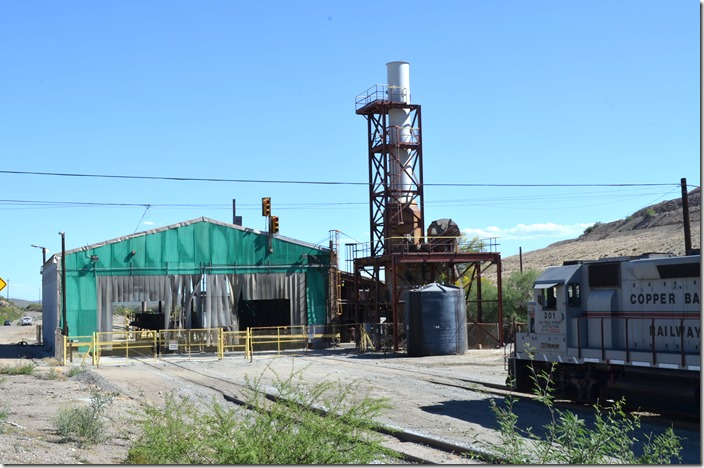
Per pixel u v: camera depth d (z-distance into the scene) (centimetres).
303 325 5119
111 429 1752
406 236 4806
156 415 1267
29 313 18675
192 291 5003
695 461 1450
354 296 5322
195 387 2800
